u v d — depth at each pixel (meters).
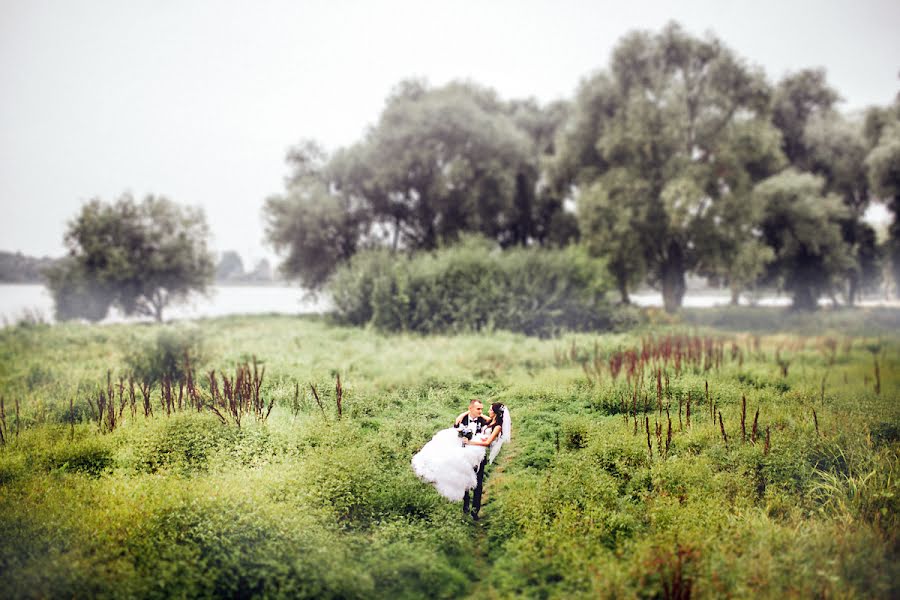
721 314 26.50
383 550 4.60
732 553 4.31
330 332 17.36
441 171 30.67
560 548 4.57
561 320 18.73
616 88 28.17
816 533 4.56
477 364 11.53
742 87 26.39
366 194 32.53
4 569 4.19
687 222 26.06
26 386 9.73
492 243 21.30
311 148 33.31
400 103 31.66
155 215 29.62
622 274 29.28
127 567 4.06
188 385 8.20
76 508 4.93
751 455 6.14
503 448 7.16
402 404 8.70
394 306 18.52
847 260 30.00
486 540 5.06
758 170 30.72
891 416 7.61
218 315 29.94
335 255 32.22
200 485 5.23
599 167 29.83
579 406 8.62
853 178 33.97
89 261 28.25
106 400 8.27
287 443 6.52
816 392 8.98
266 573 4.10
